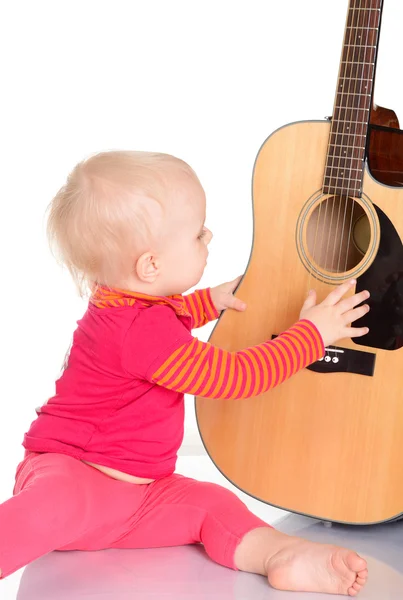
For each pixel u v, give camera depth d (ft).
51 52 10.12
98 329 5.47
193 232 5.56
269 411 5.98
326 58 10.28
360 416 5.82
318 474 5.89
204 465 7.74
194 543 5.74
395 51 9.92
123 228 5.38
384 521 5.77
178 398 5.67
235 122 10.36
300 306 6.00
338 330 5.65
